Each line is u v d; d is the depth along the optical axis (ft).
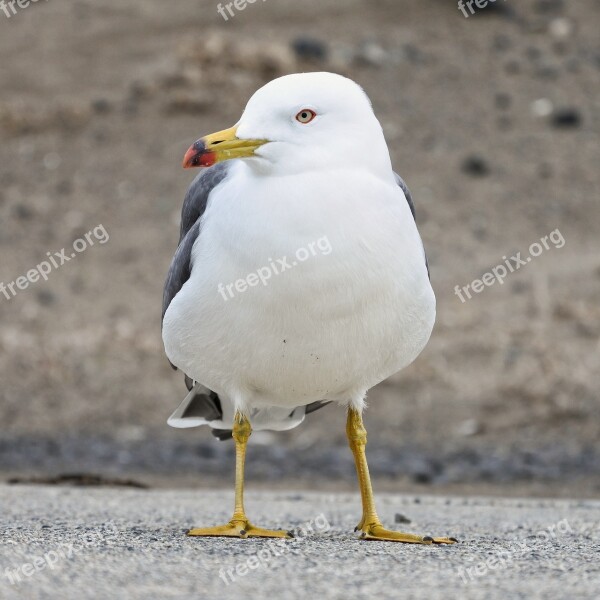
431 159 75.61
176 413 28.81
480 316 58.18
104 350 56.49
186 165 22.89
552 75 85.81
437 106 81.56
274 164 22.76
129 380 53.78
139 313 60.85
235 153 22.77
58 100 82.99
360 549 22.62
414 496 38.47
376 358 24.34
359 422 25.85
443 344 55.21
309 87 22.76
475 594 18.38
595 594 18.38
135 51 89.15
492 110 81.56
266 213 22.45
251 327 23.20
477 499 37.29
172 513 29.96
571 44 90.43
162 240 68.33
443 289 61.36
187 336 24.30
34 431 49.39
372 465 45.06
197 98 81.00
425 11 94.58
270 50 83.51
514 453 45.98
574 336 55.57
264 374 24.23
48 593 18.21
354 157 22.86
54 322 59.62
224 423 28.91
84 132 79.46
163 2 96.94
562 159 76.07
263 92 23.03
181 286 24.90
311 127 22.74
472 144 77.46
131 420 50.75
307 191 22.41
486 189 72.69
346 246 22.39
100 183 74.33
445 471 44.09
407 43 89.45
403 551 22.47
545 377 51.80
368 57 86.33
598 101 82.94
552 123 80.18
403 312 23.70
